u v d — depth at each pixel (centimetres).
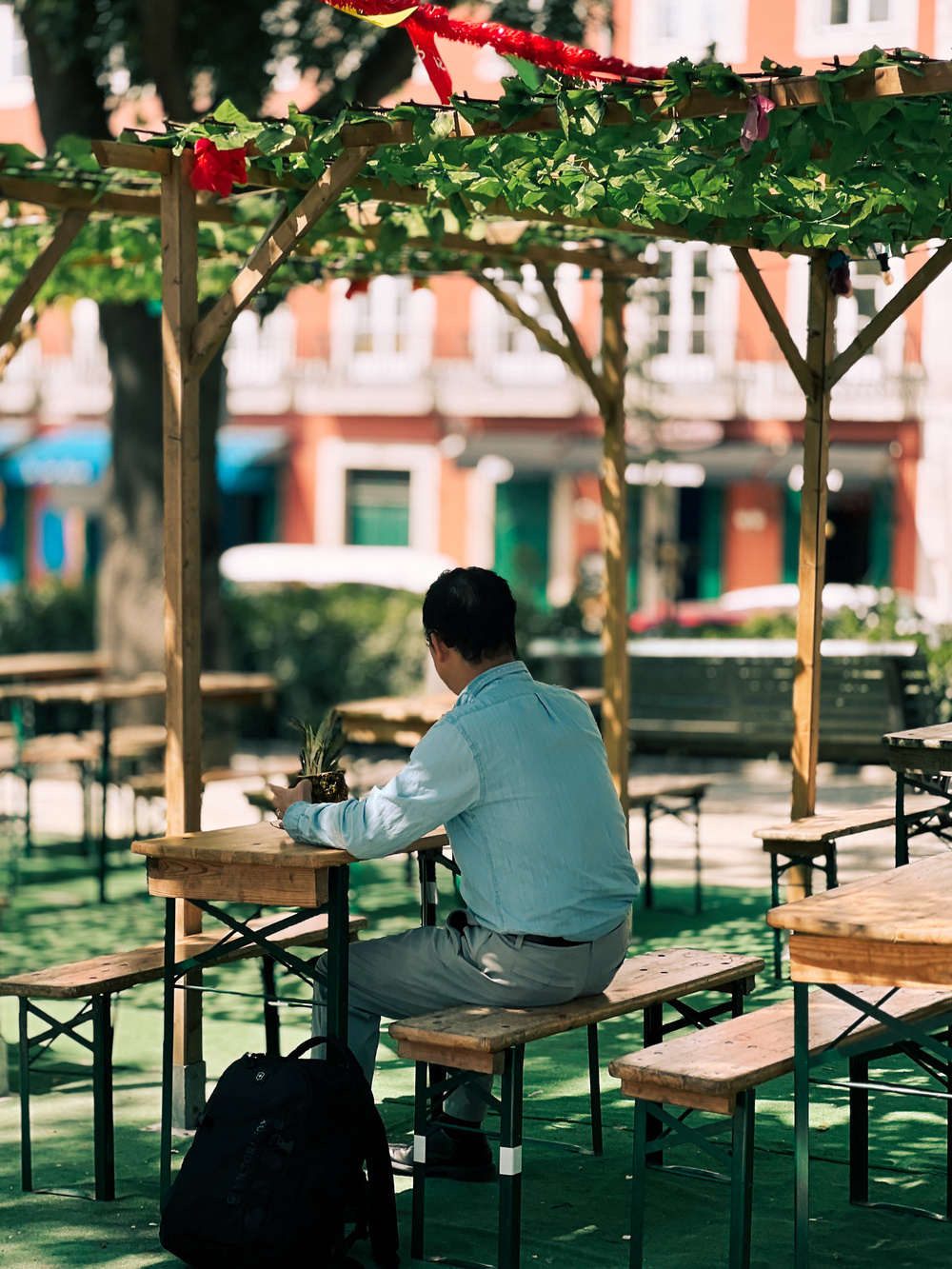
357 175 598
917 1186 454
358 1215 394
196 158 519
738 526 2758
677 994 440
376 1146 396
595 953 416
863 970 354
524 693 420
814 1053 374
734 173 550
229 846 420
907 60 446
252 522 3073
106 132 1191
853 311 2516
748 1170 372
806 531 685
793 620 1529
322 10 1168
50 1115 531
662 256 878
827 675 1059
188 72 1170
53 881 930
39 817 1138
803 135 461
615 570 850
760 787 1241
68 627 1586
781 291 2567
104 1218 439
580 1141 497
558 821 411
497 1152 483
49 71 1177
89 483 2936
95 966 473
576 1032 621
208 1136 387
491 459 2769
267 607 1572
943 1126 506
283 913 771
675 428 2619
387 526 2997
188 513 518
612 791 428
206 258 788
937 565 2512
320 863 405
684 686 1104
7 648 1578
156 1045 614
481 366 2888
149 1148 496
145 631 1265
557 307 824
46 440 3141
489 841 412
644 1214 436
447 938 421
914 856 915
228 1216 377
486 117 502
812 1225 424
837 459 2517
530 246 786
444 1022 400
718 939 751
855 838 994
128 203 652
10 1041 615
